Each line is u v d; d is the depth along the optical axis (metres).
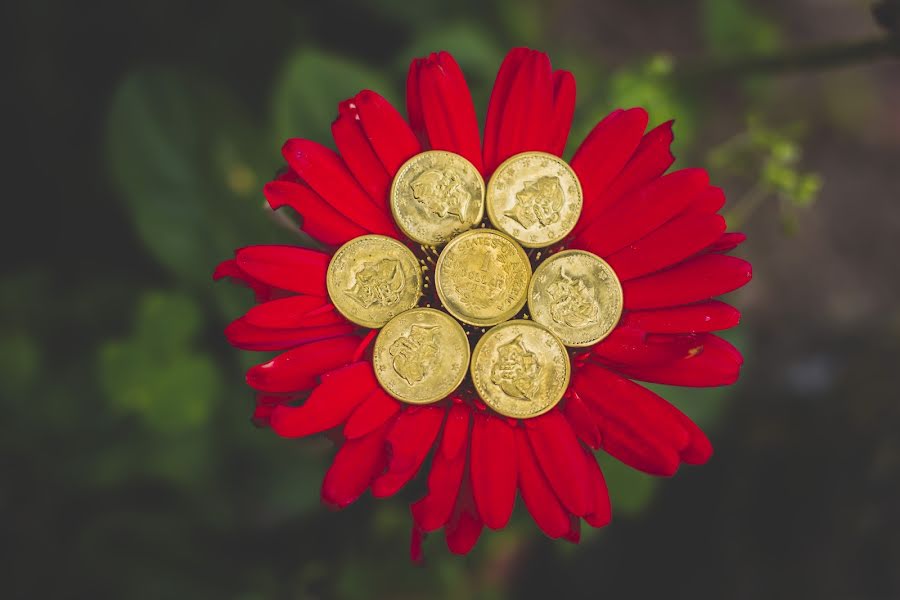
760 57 0.29
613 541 0.36
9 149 0.37
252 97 0.37
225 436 0.33
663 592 0.35
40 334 0.34
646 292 0.23
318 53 0.31
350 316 0.23
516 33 0.37
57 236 0.37
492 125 0.23
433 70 0.23
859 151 0.45
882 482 0.31
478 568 0.34
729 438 0.36
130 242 0.37
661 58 0.31
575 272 0.23
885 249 0.44
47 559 0.33
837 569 0.31
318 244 0.24
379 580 0.32
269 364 0.22
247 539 0.33
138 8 0.37
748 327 0.42
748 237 0.44
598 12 0.44
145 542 0.32
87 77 0.37
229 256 0.32
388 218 0.23
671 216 0.23
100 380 0.33
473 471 0.22
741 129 0.43
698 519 0.35
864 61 0.27
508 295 0.23
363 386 0.22
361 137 0.23
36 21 0.36
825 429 0.34
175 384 0.32
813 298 0.43
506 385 0.23
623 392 0.23
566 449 0.22
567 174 0.23
